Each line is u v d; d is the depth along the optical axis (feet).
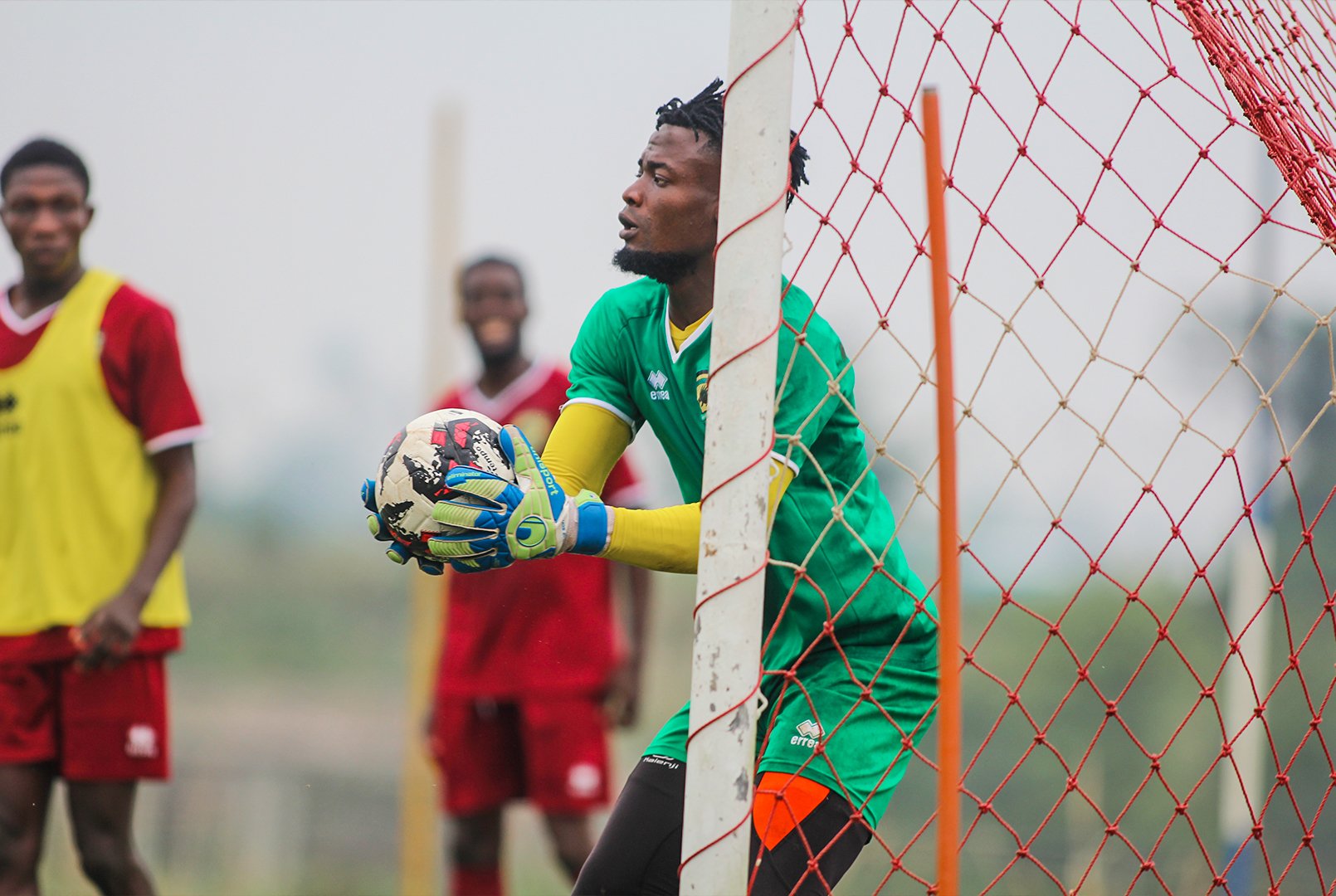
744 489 31.14
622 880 39.37
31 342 62.54
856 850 37.93
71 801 60.44
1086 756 35.99
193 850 115.34
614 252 36.91
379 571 297.94
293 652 266.57
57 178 62.75
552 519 32.94
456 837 73.46
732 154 31.37
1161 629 36.29
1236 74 38.22
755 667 31.12
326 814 133.08
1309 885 88.53
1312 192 39.58
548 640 71.05
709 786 30.96
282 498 329.31
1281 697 124.47
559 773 70.64
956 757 30.60
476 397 76.64
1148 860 36.86
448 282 122.72
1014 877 87.15
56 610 60.03
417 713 95.96
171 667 253.24
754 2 31.35
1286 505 130.93
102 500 61.72
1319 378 131.23
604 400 39.50
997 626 155.94
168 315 63.36
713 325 31.60
